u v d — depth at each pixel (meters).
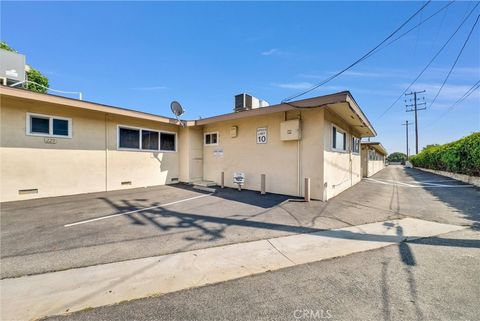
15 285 2.57
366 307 2.22
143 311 2.15
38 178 7.40
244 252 3.54
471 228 4.73
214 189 9.70
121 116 9.38
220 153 10.82
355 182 13.14
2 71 7.31
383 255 3.44
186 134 11.25
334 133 8.74
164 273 2.88
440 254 3.47
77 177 8.25
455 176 14.55
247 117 9.09
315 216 5.63
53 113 7.70
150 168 10.44
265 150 9.05
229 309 2.19
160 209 6.16
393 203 7.28
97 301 2.30
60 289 2.50
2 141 6.75
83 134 8.39
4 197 6.80
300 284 2.64
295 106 7.25
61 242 3.84
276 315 2.10
